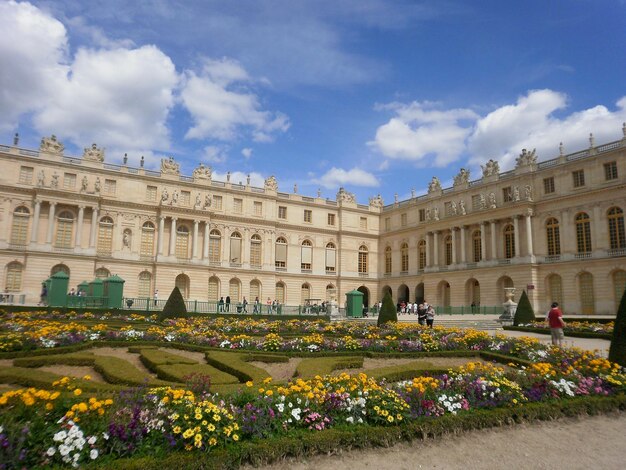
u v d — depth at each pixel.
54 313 34.06
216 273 68.94
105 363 15.09
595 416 11.98
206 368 15.57
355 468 8.47
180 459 7.47
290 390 10.05
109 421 7.71
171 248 64.94
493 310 57.91
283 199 76.94
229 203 71.50
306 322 31.69
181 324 28.41
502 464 8.91
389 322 31.97
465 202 68.00
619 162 51.09
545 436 10.45
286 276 75.62
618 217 51.00
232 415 8.63
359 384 10.95
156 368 15.34
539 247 57.97
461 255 67.12
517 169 61.28
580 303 53.28
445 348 21.53
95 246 59.81
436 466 8.73
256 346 20.47
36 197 56.91
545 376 12.91
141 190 64.94
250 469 8.09
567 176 55.91
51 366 15.80
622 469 8.88
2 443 6.67
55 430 7.27
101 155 62.66
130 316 35.44
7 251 55.12
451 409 10.59
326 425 9.47
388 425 9.78
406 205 79.50
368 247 84.06
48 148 59.25
